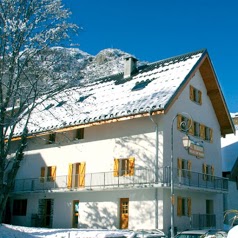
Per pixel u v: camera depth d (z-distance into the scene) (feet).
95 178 89.81
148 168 82.07
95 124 87.56
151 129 84.02
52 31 67.10
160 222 78.33
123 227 83.87
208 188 91.09
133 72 108.17
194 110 96.73
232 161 119.24
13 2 64.54
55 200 97.96
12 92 63.67
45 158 102.83
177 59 101.65
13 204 107.55
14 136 100.37
